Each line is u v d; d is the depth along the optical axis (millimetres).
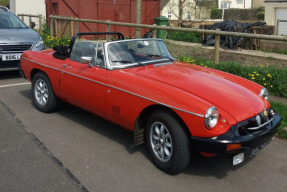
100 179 3578
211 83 3988
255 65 9344
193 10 25922
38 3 18953
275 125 3783
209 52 11312
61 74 5117
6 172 3654
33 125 5109
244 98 3754
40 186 3402
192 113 3363
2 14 9047
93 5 15289
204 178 3674
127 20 16344
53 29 14516
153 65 4637
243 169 3908
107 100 4312
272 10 21609
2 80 8102
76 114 5684
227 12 32500
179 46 12453
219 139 3295
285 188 3527
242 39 12336
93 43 4699
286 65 9352
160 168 3789
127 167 3861
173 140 3537
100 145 4453
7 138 4574
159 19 16453
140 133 4051
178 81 3936
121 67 4441
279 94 6664
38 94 5785
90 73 4559
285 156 4277
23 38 8125
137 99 3881
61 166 3836
